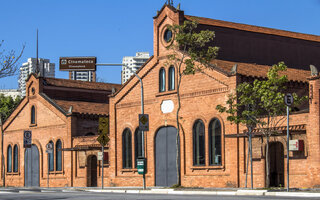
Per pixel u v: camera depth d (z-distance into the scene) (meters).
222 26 41.06
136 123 41.53
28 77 54.16
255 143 32.72
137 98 41.59
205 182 35.88
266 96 28.55
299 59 45.00
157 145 39.84
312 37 46.69
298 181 30.14
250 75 34.50
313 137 29.42
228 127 34.28
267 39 43.41
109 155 43.69
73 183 46.84
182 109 37.78
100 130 43.84
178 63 38.22
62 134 48.47
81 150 46.09
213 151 35.53
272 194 24.78
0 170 57.03
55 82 54.12
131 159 42.03
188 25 35.41
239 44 41.75
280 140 31.08
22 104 54.62
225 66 36.97
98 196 24.45
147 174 40.28
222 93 34.78
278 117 31.39
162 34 39.78
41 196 25.75
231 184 34.03
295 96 28.78
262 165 32.16
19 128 54.88
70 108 47.62
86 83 57.03
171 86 38.94
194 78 36.97
